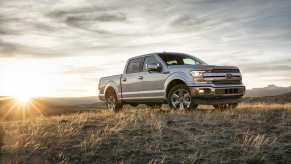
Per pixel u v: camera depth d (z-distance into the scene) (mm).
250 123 7738
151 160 5312
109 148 5926
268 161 5266
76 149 5879
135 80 11789
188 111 9891
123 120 8250
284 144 5969
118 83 12508
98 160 5438
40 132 7102
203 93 9773
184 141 6273
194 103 9922
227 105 10953
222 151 5688
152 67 10945
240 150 5695
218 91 9805
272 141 6160
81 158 5504
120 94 12406
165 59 11172
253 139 6305
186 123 7773
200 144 6090
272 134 6676
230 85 10125
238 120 8039
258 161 5258
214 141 6234
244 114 8992
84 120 8430
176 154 5598
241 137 6512
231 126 7461
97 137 6527
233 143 6098
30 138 6598
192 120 8195
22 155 5645
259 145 5832
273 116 8734
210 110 10305
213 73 9945
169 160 5340
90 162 5367
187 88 10102
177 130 7062
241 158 5359
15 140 6477
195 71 9930
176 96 10477
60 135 6770
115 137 6551
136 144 6113
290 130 6941
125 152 5715
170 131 7012
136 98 11781
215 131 6969
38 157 5566
